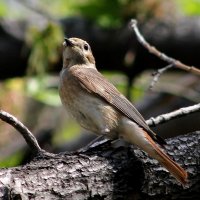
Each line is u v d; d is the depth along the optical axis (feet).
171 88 50.24
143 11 42.86
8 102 42.96
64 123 50.60
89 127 32.99
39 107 48.01
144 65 43.75
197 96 50.42
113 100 32.12
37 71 42.09
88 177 26.63
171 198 27.68
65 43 35.68
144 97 50.47
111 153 27.73
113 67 44.09
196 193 27.94
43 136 47.73
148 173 27.30
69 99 33.14
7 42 42.50
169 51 43.32
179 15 43.60
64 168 26.58
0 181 25.17
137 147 28.37
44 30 41.93
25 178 25.82
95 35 42.73
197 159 28.14
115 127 31.86
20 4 45.78
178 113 30.66
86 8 42.37
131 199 27.20
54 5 46.98
